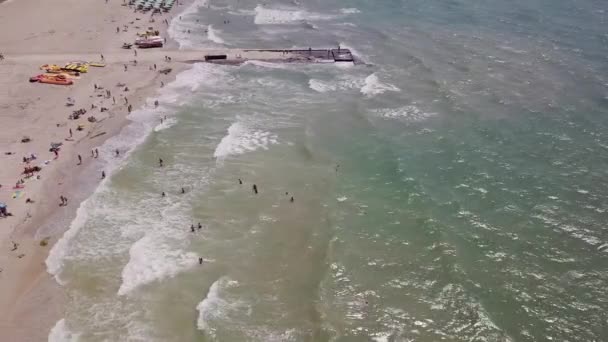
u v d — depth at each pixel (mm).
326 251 33312
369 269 31922
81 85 54562
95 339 26750
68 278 30500
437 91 55938
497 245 33812
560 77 58812
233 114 50469
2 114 47719
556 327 27984
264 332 27359
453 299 29656
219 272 31453
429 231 35000
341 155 44125
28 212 35594
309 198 38531
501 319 28391
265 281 30875
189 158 42938
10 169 39938
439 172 41750
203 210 36906
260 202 37969
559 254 33094
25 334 26844
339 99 54438
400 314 28734
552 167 42250
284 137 46688
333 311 28859
